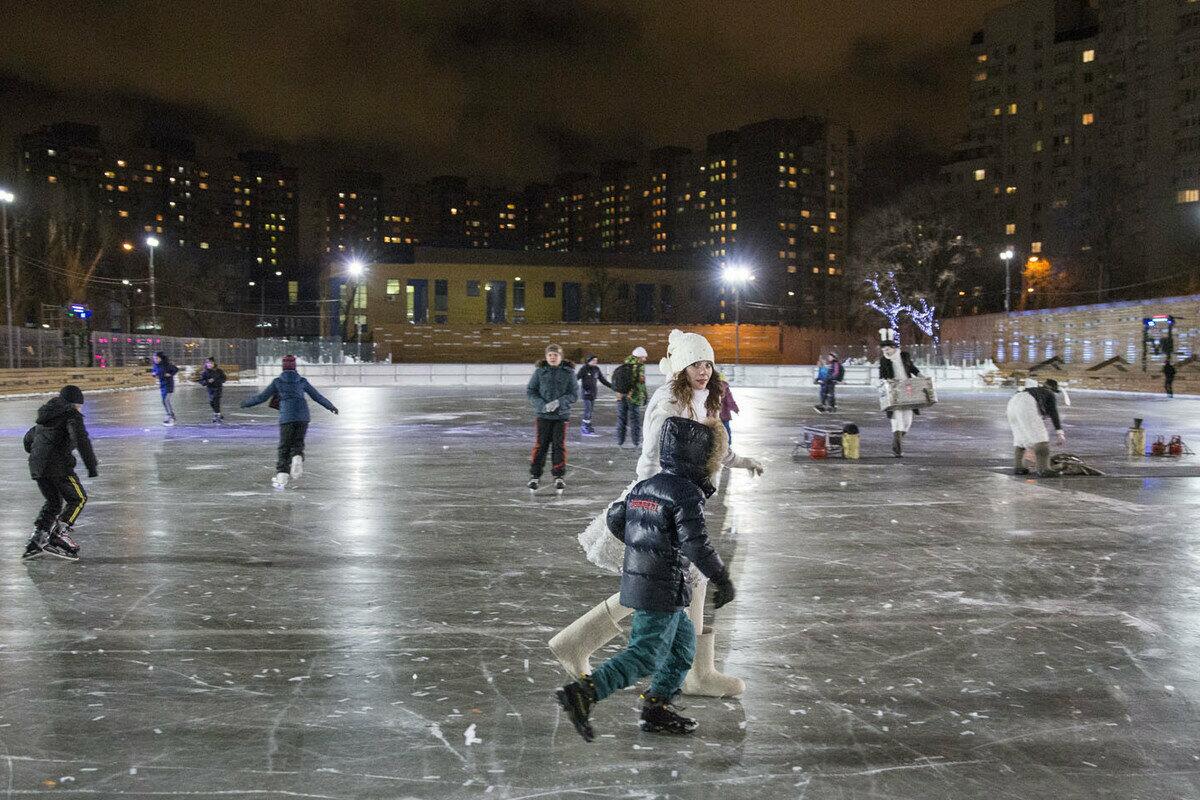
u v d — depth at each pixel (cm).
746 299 14625
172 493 1151
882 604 637
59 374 4016
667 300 13150
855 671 499
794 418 2633
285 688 470
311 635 562
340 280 11956
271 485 1226
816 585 691
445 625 584
